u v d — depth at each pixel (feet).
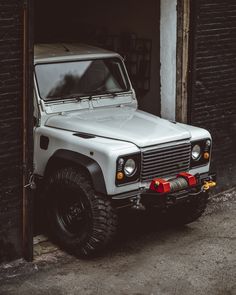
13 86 24.71
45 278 25.21
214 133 31.91
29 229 25.86
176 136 27.14
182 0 29.53
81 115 28.37
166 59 30.50
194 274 25.84
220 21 30.86
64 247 27.07
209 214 30.83
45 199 27.48
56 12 36.11
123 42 33.06
